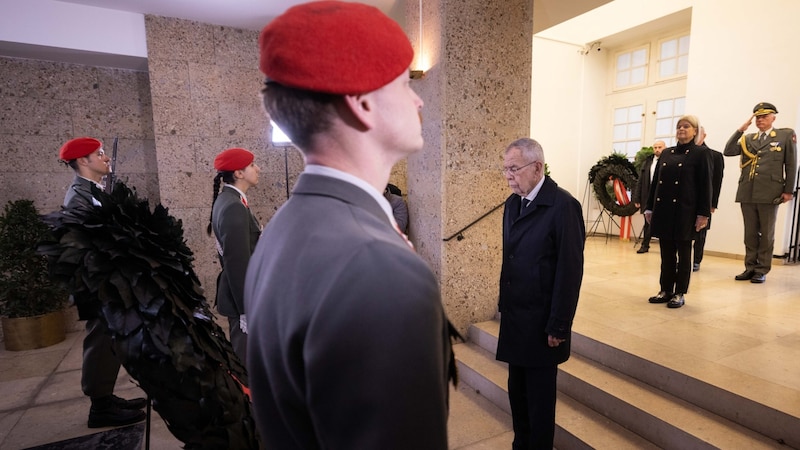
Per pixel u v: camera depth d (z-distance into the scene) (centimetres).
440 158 298
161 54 382
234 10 369
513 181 174
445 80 291
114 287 86
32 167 384
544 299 171
